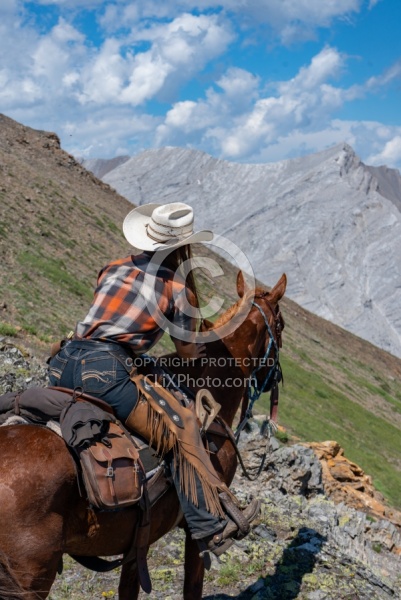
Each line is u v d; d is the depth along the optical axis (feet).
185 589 15.90
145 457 14.08
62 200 181.68
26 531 12.05
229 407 16.70
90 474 12.75
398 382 243.60
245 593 20.29
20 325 70.64
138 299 13.96
